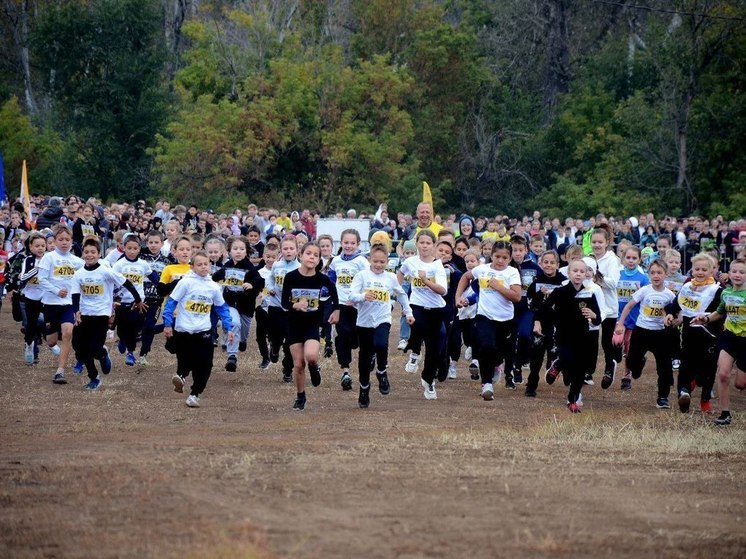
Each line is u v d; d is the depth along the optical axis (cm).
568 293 2680
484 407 2800
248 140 10200
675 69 10475
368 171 10812
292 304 2591
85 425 2381
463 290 2988
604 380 3209
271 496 1619
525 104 12712
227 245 3550
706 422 2638
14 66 13388
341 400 2867
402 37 12444
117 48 10844
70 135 10862
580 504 1619
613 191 10731
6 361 3559
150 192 10606
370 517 1502
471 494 1655
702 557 1375
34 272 3391
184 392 2977
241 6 12306
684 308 2788
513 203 12088
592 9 13012
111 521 1480
